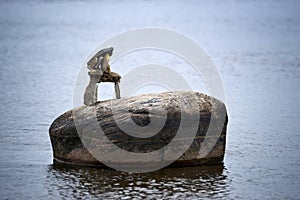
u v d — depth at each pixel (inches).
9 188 680.4
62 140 748.0
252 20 3447.3
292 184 699.4
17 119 1017.5
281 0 5359.3
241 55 1969.7
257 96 1263.5
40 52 2005.4
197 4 4992.6
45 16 3494.1
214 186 689.0
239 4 4958.2
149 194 662.5
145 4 4849.9
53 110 1099.3
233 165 761.0
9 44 2214.6
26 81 1434.5
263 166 761.6
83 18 3464.6
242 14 3929.6
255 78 1508.4
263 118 1041.5
